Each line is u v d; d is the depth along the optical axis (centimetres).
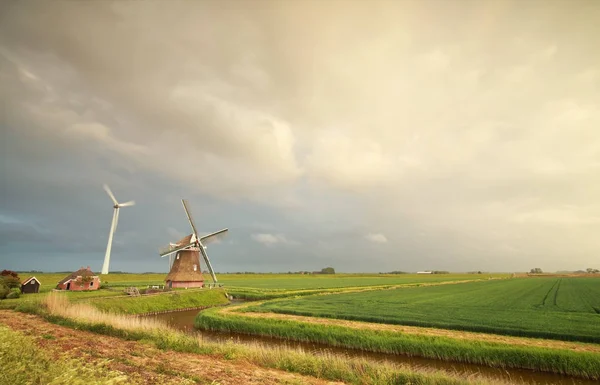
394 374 1702
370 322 3441
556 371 2123
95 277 6234
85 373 1066
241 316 3753
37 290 5300
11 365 1103
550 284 9725
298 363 1831
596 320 3341
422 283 11156
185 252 7406
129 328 2366
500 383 1677
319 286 9394
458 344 2459
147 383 1223
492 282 11444
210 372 1542
